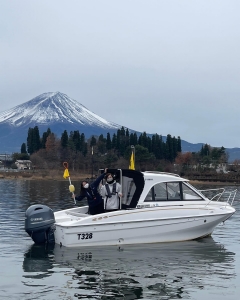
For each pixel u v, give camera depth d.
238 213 24.95
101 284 10.52
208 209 15.51
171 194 15.45
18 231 17.64
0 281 10.75
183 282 10.75
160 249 14.12
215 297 9.73
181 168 90.06
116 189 14.98
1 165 126.81
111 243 14.28
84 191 15.36
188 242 15.23
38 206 14.16
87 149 111.62
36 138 129.50
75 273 11.41
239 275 11.39
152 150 115.50
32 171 95.56
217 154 98.31
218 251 14.05
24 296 9.66
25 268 11.88
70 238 13.87
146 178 15.15
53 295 9.73
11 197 35.97
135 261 12.62
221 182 77.06
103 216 14.06
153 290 10.12
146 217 14.51
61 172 91.56
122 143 116.62
